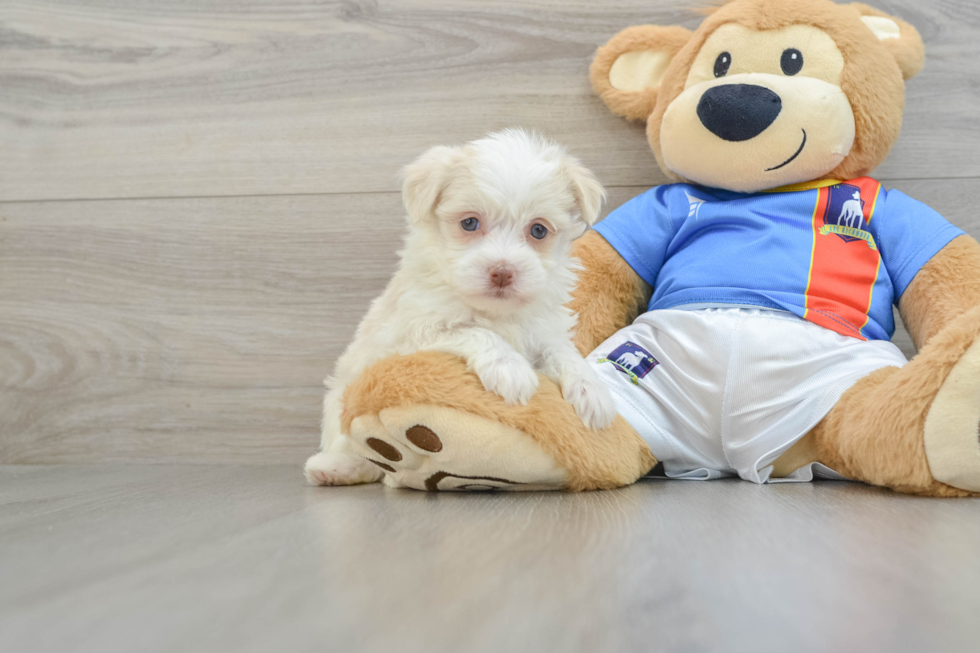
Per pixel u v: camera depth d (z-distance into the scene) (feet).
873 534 3.27
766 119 6.06
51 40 8.12
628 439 5.34
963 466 4.59
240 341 7.92
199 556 2.82
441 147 5.77
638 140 7.59
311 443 7.82
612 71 7.35
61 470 7.28
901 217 6.27
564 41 7.67
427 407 4.74
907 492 4.87
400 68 7.84
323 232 7.90
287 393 7.87
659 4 7.59
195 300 7.97
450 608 2.12
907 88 7.30
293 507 4.33
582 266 6.46
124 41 8.07
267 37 7.95
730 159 6.30
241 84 7.98
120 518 3.88
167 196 8.01
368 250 7.86
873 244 6.23
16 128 8.14
